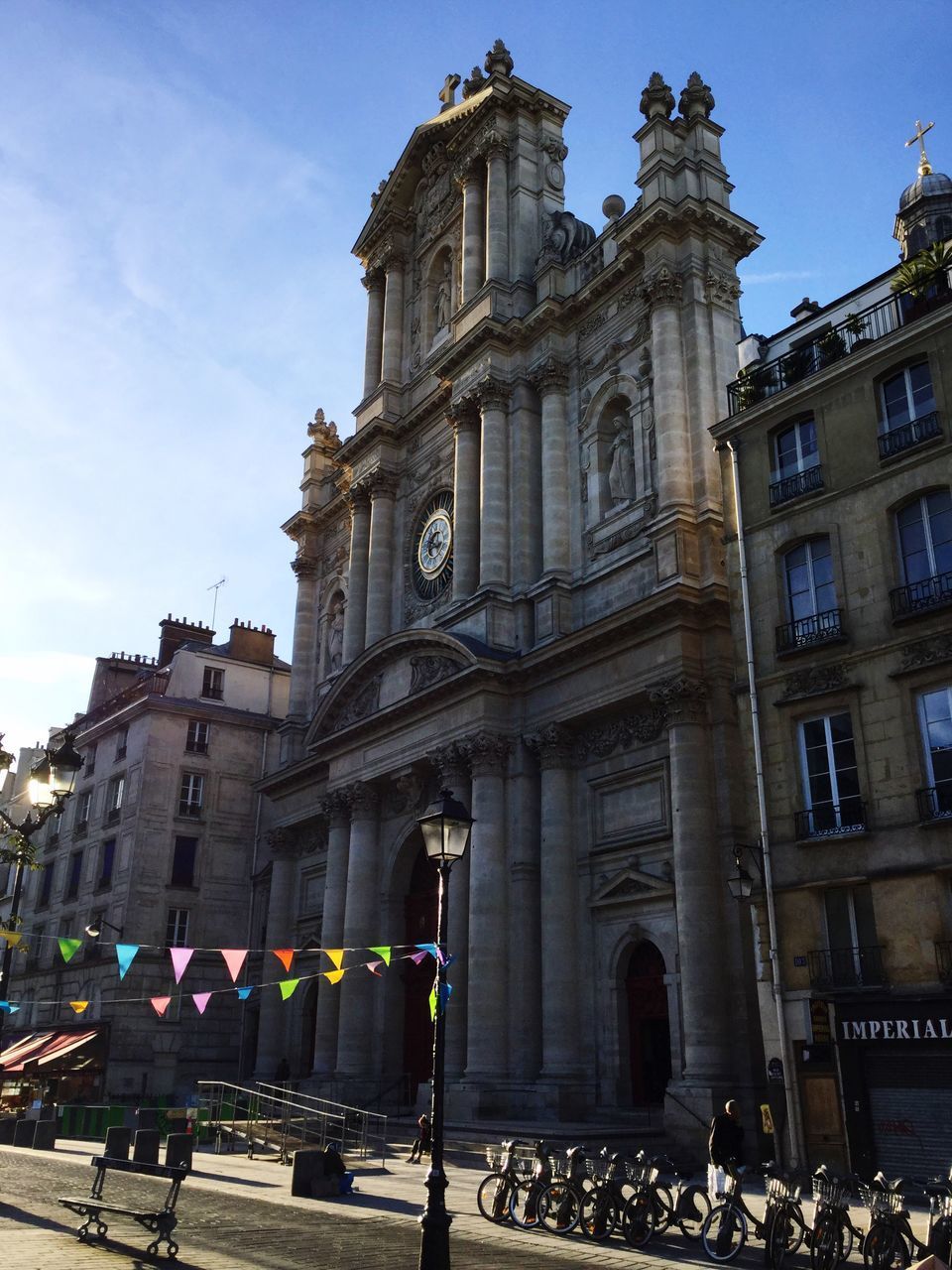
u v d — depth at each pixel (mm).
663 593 27750
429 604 39750
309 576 49500
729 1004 25062
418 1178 22438
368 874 37312
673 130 34000
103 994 47594
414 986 36156
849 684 22062
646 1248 14516
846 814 21672
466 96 44562
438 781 35062
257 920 50062
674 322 31328
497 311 37562
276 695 55875
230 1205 18109
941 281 23734
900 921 20188
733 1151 16672
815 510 23875
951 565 21469
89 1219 14469
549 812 30469
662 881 27391
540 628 32875
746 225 32531
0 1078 47875
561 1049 28281
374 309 47781
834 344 25219
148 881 48812
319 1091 35812
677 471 29594
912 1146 18891
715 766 26938
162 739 51250
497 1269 12672
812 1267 13008
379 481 43312
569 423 35281
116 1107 33031
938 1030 18781
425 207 46406
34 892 57875
